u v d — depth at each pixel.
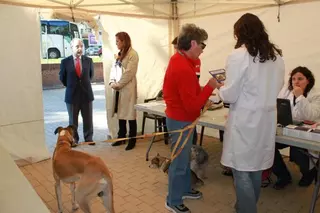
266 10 3.65
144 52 4.53
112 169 3.37
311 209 2.14
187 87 1.95
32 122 3.52
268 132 1.85
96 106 7.78
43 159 3.62
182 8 4.56
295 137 1.95
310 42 3.32
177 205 2.38
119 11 4.13
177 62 2.01
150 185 2.96
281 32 3.56
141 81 4.57
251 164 1.85
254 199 1.90
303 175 2.87
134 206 2.55
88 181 1.98
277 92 1.84
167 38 4.71
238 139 1.84
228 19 4.04
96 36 4.15
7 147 3.33
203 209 2.49
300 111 2.37
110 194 2.05
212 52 4.32
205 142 4.36
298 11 3.38
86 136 4.28
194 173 2.91
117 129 4.48
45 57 11.06
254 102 1.78
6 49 3.24
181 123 2.13
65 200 2.64
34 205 1.34
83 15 3.86
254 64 1.75
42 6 3.44
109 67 4.27
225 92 1.80
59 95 9.78
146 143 4.34
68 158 2.15
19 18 3.29
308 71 2.60
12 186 1.52
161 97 4.29
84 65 4.07
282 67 1.85
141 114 4.74
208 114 2.71
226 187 2.90
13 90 3.34
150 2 4.27
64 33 11.19
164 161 3.33
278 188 2.83
